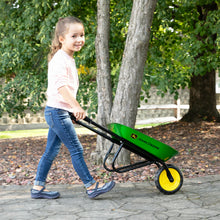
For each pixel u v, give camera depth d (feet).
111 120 15.01
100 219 8.81
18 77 22.11
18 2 22.38
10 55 20.62
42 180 10.82
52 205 10.10
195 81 27.20
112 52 19.61
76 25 10.09
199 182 12.58
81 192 11.58
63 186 12.39
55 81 9.89
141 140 10.65
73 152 10.43
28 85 21.44
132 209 9.65
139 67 14.62
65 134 10.23
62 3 19.04
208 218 8.82
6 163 16.92
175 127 25.73
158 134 24.02
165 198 10.73
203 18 23.59
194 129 24.27
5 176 14.23
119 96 14.82
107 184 10.59
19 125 34.04
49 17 19.56
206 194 11.09
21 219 8.85
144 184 12.51
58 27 10.27
